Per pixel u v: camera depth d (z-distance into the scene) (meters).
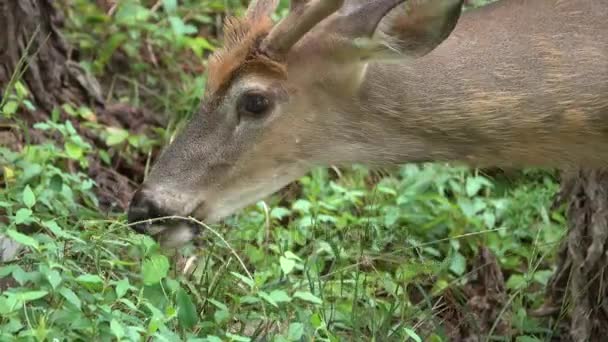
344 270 10.73
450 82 10.52
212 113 10.75
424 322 10.99
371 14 10.18
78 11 15.00
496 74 10.48
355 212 12.99
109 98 14.45
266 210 11.88
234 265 11.00
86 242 10.33
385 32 10.23
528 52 10.48
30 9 13.29
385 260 11.29
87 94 13.85
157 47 15.09
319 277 10.44
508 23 10.62
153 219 10.55
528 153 10.62
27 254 10.04
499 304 11.62
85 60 14.64
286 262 10.10
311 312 10.38
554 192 13.16
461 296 11.77
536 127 10.48
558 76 10.41
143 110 14.20
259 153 10.72
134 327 8.95
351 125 10.67
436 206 13.02
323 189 13.17
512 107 10.45
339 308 10.78
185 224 10.81
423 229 12.66
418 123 10.58
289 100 10.59
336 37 10.35
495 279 11.71
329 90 10.55
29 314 9.15
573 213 11.60
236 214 12.10
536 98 10.42
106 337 9.05
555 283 11.95
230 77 10.62
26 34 13.30
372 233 11.38
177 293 9.70
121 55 14.78
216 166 10.76
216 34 15.78
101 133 13.48
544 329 11.64
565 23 10.53
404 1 9.97
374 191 12.62
